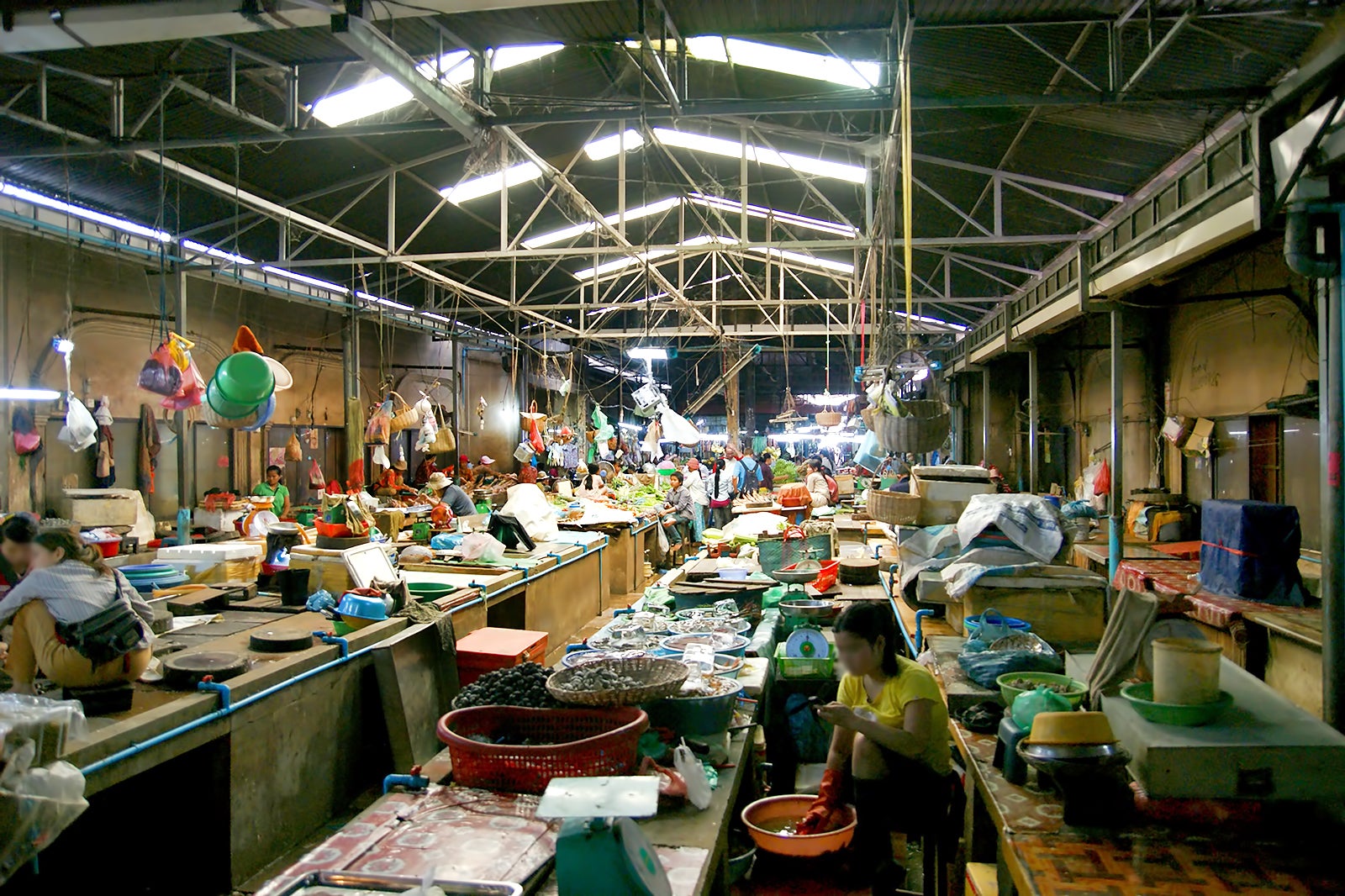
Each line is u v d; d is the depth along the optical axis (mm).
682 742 2523
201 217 9336
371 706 4238
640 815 1729
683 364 26297
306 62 5914
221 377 5547
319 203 9805
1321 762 1923
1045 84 5992
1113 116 5910
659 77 5453
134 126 6094
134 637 3072
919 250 10852
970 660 3113
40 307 7926
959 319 14844
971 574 3809
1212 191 4973
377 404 11891
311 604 4820
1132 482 9352
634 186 11203
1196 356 7938
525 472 14195
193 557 5473
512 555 7055
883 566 6617
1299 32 4492
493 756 2287
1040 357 13008
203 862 3252
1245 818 1976
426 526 7566
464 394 16688
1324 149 3340
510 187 10375
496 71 7148
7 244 7617
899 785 2715
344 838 2004
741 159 9742
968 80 6098
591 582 8461
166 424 9281
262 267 9266
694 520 12680
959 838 3082
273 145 7961
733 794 2500
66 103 6742
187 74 6137
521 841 1979
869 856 2742
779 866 3123
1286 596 4688
